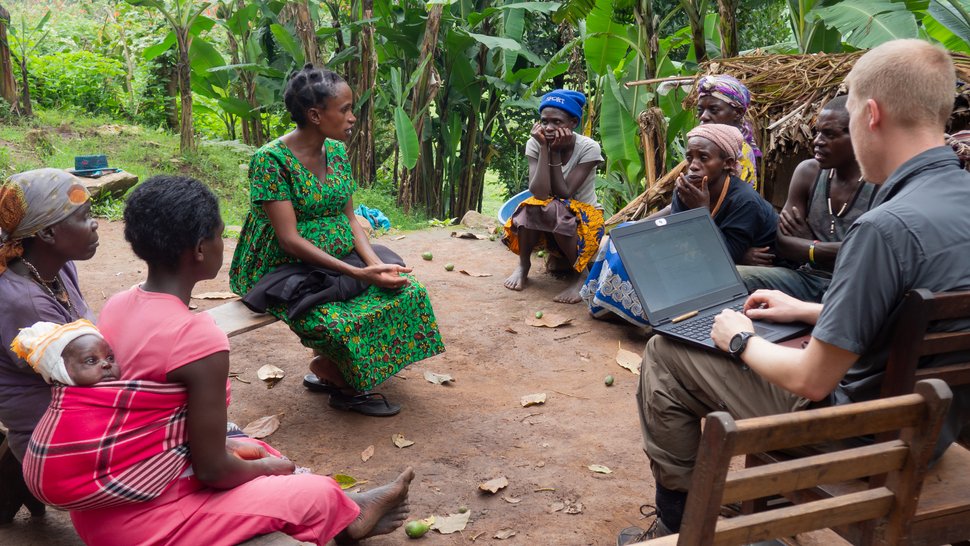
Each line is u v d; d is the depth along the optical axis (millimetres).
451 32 9297
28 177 2504
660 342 2646
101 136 9586
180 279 2299
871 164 2197
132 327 2217
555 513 3166
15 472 2809
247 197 8828
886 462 1753
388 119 10594
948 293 1986
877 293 2002
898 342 2012
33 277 2557
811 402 2383
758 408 2443
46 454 2117
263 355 4648
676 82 6086
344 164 3926
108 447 2127
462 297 5668
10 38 10617
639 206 5727
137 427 2160
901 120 2105
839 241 3805
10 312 2447
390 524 2898
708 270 3029
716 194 4176
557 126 5266
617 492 3328
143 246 2229
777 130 5027
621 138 6781
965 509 2012
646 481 3420
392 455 3588
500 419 3961
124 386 2131
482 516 3137
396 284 3814
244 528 2258
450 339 4941
